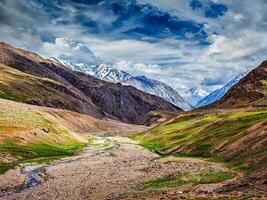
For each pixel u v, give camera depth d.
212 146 107.62
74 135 184.50
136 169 90.00
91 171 90.06
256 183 56.62
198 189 58.53
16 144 120.62
